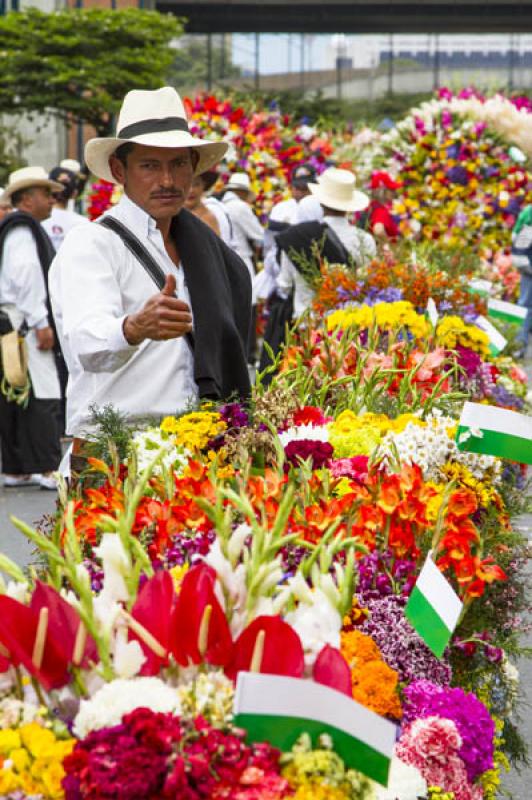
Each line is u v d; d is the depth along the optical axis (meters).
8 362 11.99
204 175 10.18
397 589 4.19
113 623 3.25
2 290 11.98
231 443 5.03
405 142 20.20
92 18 41.06
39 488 12.34
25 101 41.28
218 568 3.32
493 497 5.14
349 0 95.00
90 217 19.39
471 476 5.10
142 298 5.43
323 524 4.16
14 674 3.28
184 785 2.88
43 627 3.13
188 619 3.21
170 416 5.34
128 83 41.81
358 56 147.62
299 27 106.31
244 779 2.92
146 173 5.46
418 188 20.20
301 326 9.06
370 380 6.14
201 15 96.94
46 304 12.05
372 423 5.60
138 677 3.22
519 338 16.39
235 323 5.87
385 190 16.44
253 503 4.34
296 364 6.62
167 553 4.00
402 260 11.04
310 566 3.52
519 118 20.00
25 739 3.11
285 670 3.17
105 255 5.37
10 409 12.12
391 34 112.50
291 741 3.06
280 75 137.38
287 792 2.97
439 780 3.63
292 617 3.38
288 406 5.64
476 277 12.47
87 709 3.10
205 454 5.18
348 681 3.20
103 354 4.95
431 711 3.76
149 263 5.45
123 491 4.34
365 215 16.19
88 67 40.81
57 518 4.45
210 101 21.62
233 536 3.37
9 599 3.18
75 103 40.81
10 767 3.09
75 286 5.28
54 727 3.17
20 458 12.16
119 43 41.88
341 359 6.71
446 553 4.27
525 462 4.74
